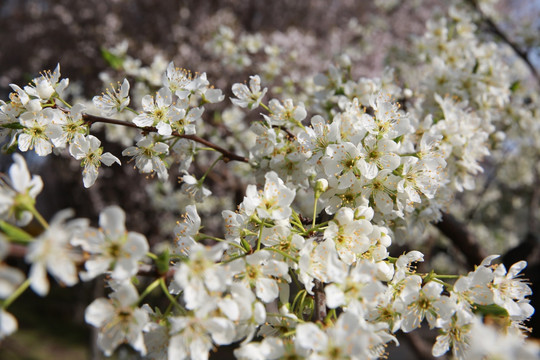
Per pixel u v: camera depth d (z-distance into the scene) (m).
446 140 0.33
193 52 0.91
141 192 0.99
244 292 0.20
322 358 0.18
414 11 1.21
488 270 0.23
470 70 0.41
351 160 0.25
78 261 0.17
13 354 1.15
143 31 1.03
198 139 0.30
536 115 0.52
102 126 0.55
